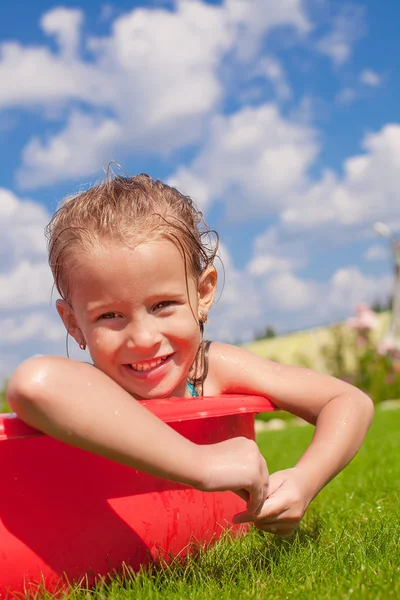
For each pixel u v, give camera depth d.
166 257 1.94
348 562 1.79
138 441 1.53
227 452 1.65
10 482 1.63
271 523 1.76
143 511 1.82
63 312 2.14
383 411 9.59
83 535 1.71
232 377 2.24
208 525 2.03
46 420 1.51
